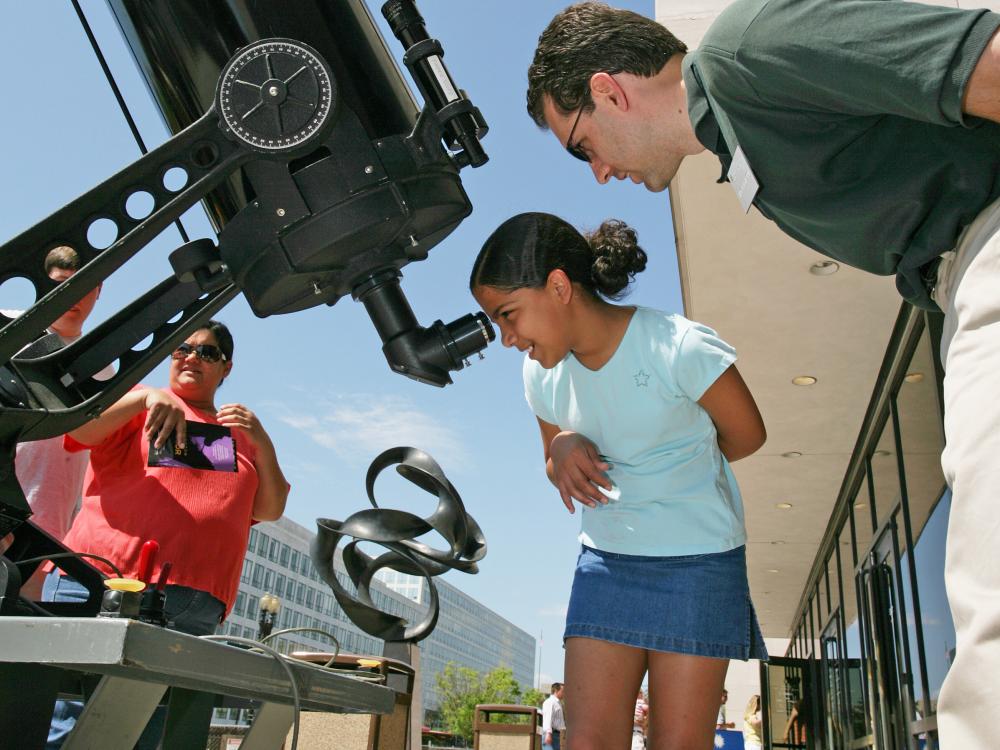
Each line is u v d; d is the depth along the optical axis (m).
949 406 0.94
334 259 1.43
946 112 0.87
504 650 131.12
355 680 1.26
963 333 0.95
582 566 1.72
